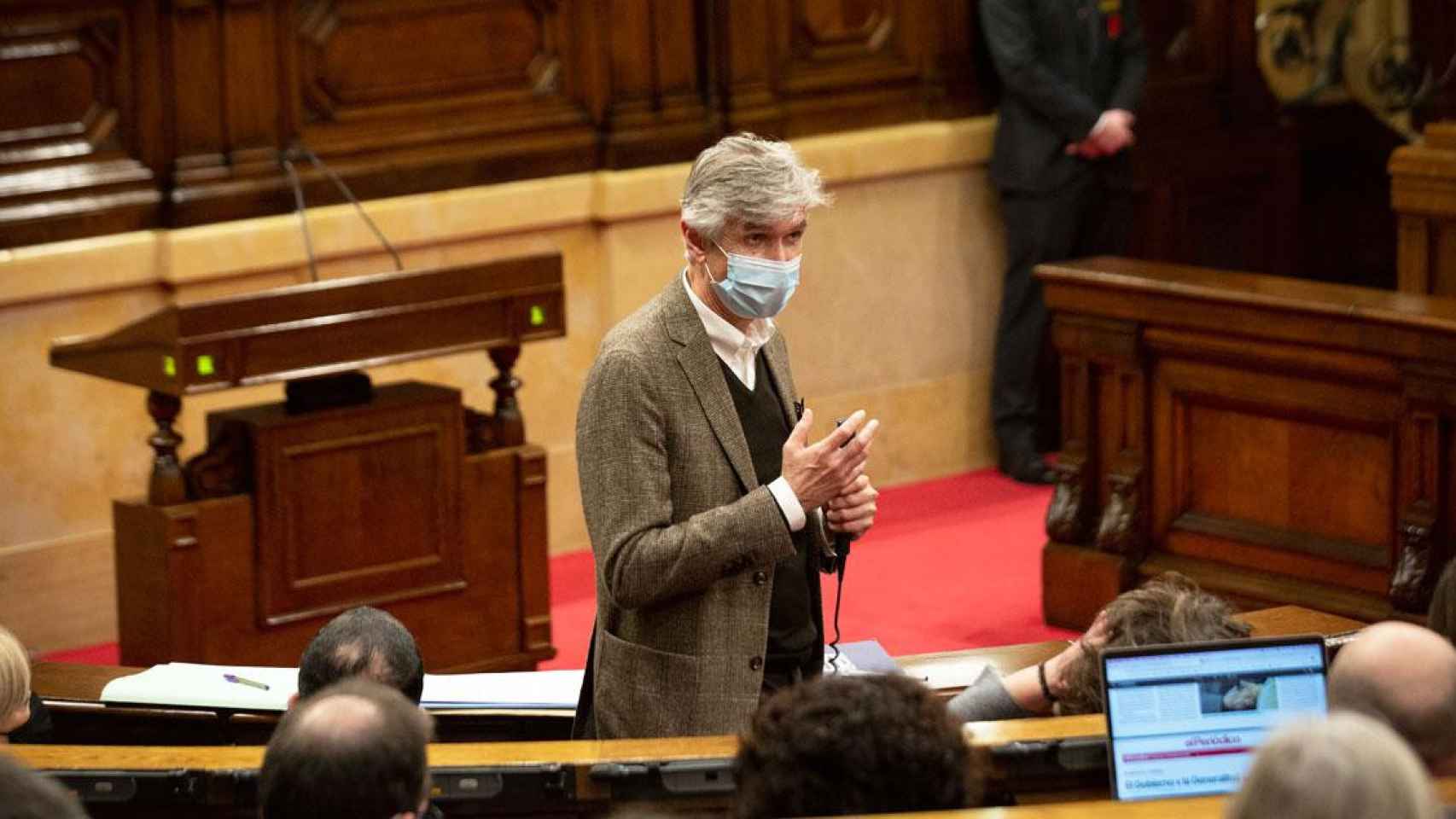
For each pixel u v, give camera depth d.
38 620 23.33
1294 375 20.70
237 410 20.59
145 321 19.48
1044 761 10.59
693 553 11.29
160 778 10.80
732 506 11.39
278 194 24.09
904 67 29.05
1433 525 19.50
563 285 21.25
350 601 20.72
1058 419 30.39
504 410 21.64
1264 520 21.36
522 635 21.88
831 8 28.36
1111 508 22.27
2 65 22.44
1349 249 33.94
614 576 11.46
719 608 11.72
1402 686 8.69
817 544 12.33
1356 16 33.56
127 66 23.19
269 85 24.00
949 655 15.85
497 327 20.97
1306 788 6.27
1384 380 19.83
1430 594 19.45
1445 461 19.44
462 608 21.44
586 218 26.38
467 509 21.34
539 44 26.17
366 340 20.14
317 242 24.20
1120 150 28.72
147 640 20.28
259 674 14.77
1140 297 21.66
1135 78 28.44
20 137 22.69
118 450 23.69
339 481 20.55
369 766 8.02
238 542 20.11
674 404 11.67
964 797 8.12
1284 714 10.22
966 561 25.48
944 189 29.25
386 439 20.75
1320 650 10.28
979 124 29.31
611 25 26.41
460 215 25.28
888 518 27.58
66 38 22.77
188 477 20.08
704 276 11.81
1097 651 11.45
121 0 23.02
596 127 26.59
